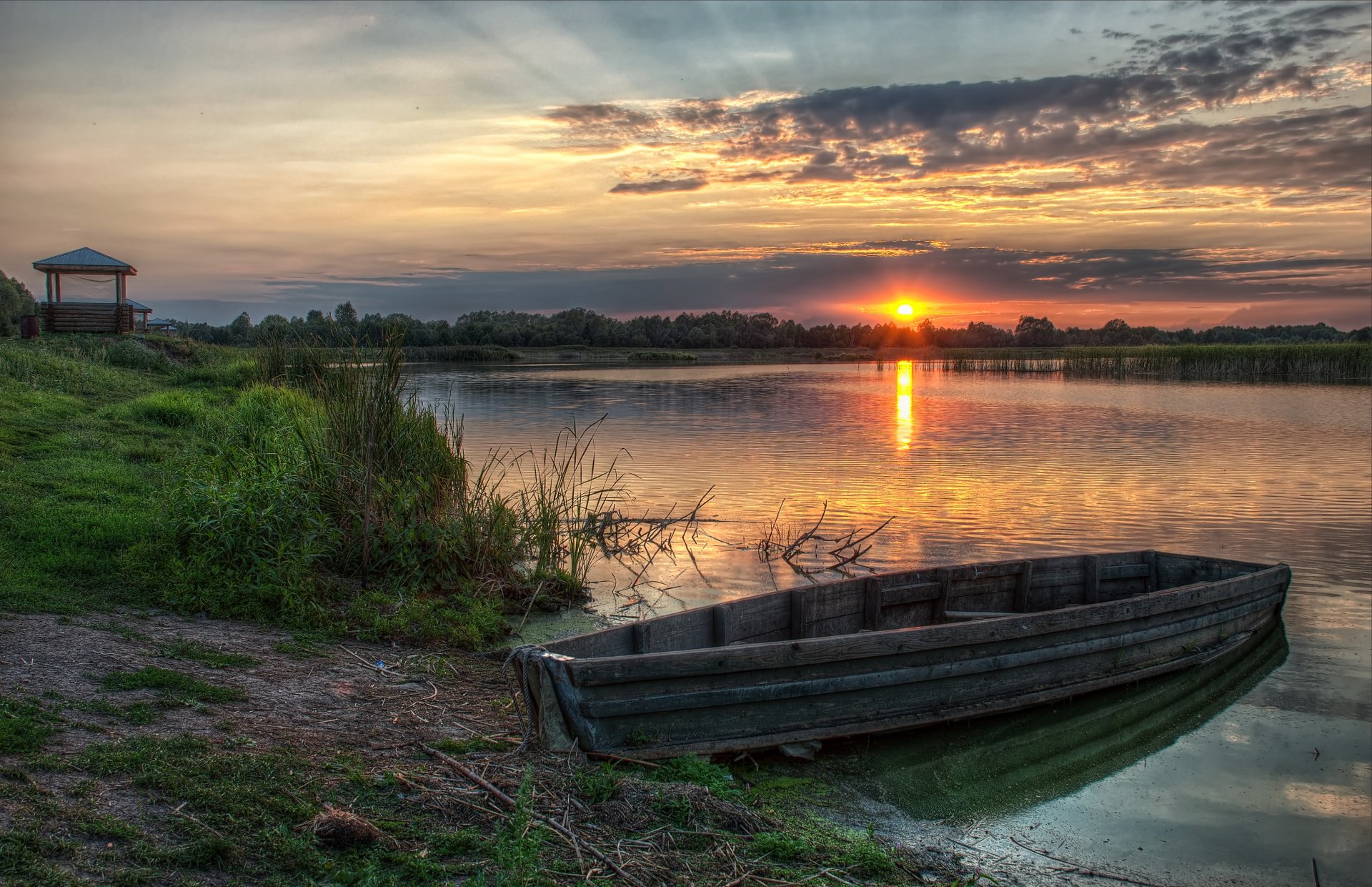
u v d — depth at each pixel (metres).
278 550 8.67
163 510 9.43
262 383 21.47
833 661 6.55
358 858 4.15
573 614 9.81
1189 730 7.46
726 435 25.23
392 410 11.12
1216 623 9.05
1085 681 7.92
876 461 20.50
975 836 5.68
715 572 11.69
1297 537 13.45
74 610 7.17
